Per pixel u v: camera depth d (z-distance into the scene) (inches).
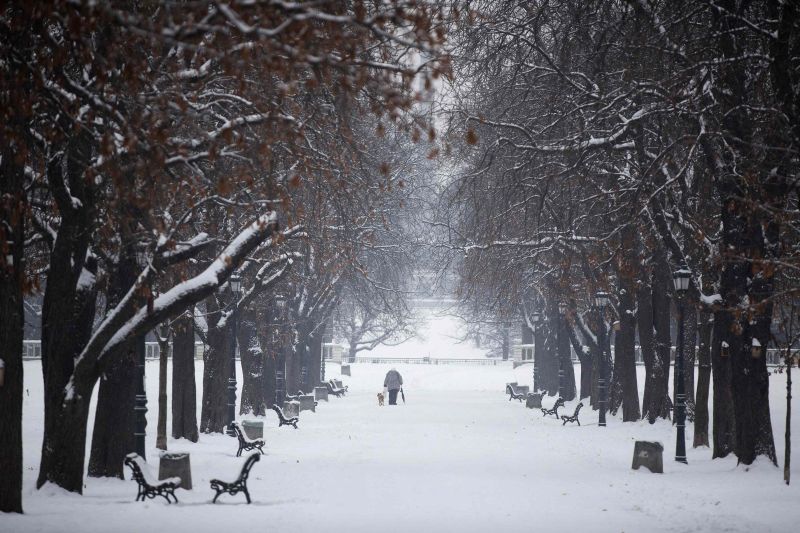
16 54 1365.7
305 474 2439.7
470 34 2970.0
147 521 1608.0
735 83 2447.1
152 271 1852.9
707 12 2748.5
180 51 1831.9
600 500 1962.4
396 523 1626.5
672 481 2301.9
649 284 3873.0
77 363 1882.4
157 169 1441.9
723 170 2427.4
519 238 3944.4
